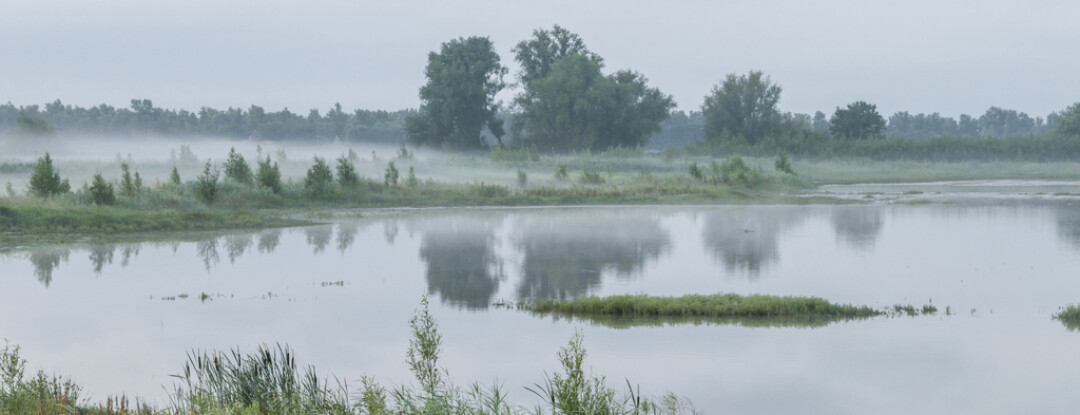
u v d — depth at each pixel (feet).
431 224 137.18
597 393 34.24
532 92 397.60
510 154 326.03
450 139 379.35
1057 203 167.63
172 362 50.44
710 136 433.07
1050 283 77.82
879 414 40.91
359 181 189.88
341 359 50.88
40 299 72.33
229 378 35.86
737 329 60.18
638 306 65.87
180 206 151.02
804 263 91.50
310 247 107.86
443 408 34.09
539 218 147.33
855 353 52.80
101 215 130.41
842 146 371.35
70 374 47.57
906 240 110.42
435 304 69.92
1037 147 356.38
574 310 66.44
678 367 49.73
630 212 158.81
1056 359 51.47
